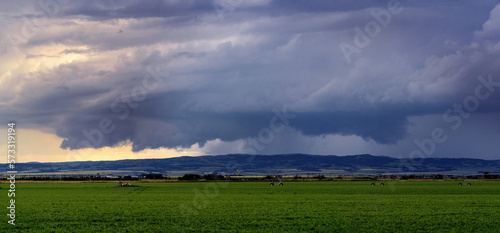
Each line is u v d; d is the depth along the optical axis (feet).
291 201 216.33
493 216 152.56
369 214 158.61
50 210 176.45
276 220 145.07
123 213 164.96
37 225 136.56
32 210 176.55
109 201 221.87
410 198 234.58
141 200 228.22
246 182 503.20
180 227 131.75
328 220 143.95
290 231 124.98
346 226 132.46
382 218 148.15
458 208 178.40
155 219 148.66
